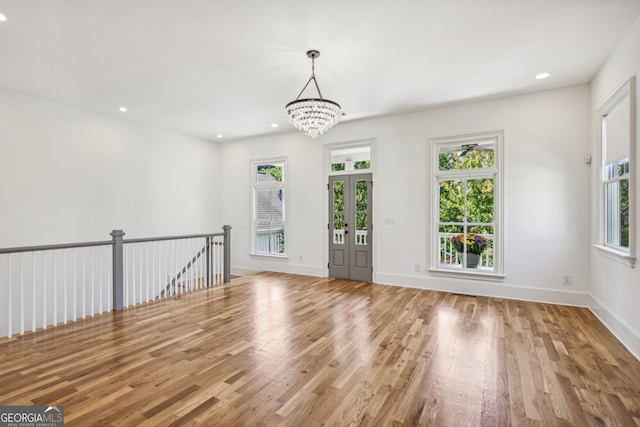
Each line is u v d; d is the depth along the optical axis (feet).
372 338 10.43
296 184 21.49
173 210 21.53
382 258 18.38
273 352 9.39
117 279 13.52
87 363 8.66
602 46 10.57
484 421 6.27
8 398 7.00
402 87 14.10
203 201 23.62
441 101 15.81
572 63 11.82
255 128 20.81
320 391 7.33
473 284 15.96
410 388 7.45
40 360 8.84
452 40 10.23
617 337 10.39
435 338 10.41
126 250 18.43
